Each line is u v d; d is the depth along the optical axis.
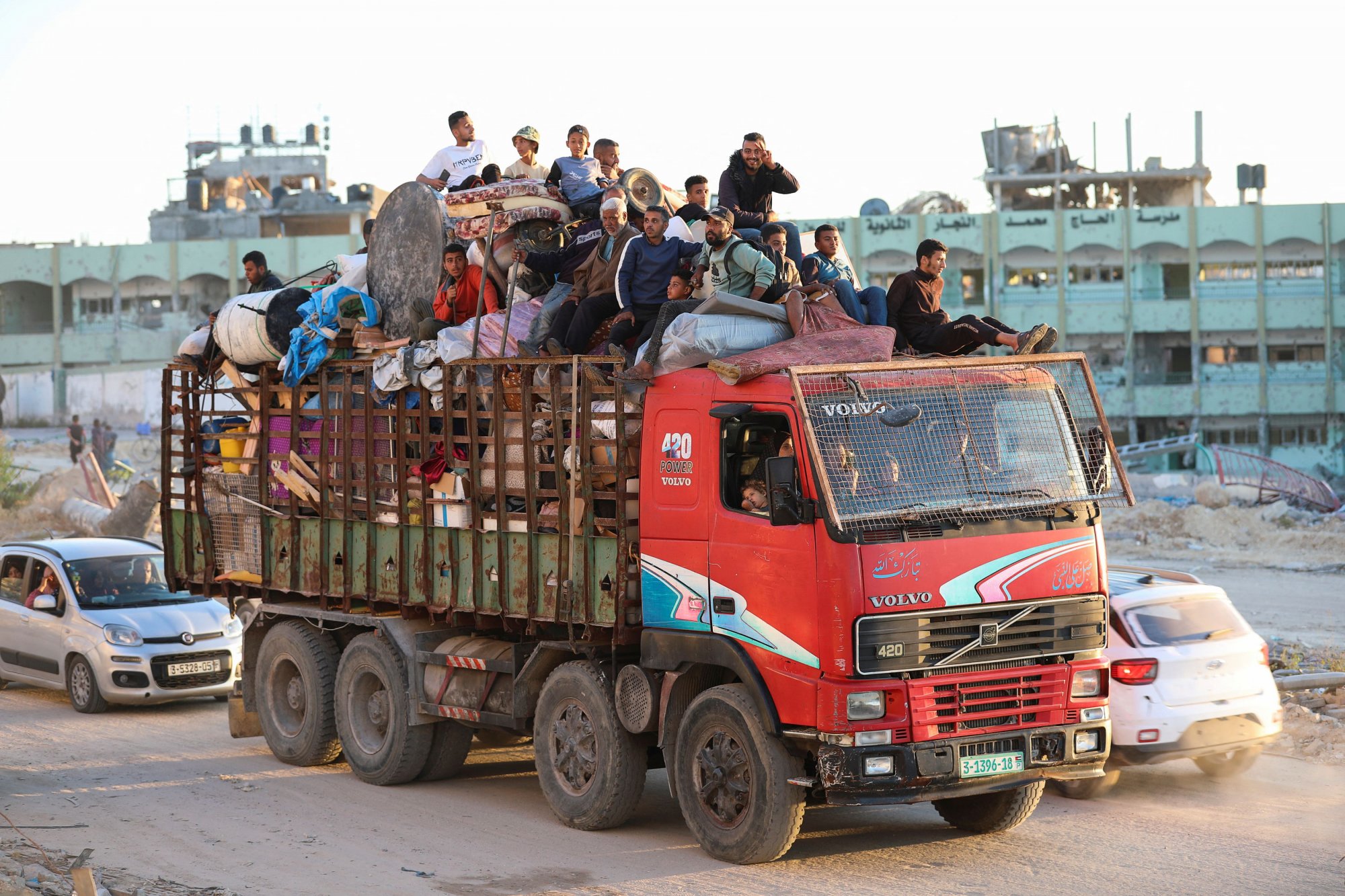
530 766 12.39
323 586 11.87
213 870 8.71
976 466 8.48
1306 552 31.11
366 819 10.16
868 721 7.98
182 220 86.75
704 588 8.72
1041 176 75.94
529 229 11.42
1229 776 11.02
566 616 9.58
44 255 76.56
